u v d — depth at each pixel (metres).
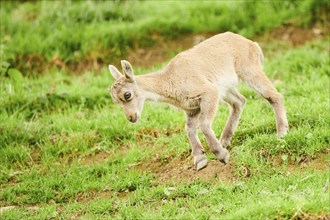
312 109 27.98
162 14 43.75
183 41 41.28
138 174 27.27
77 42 40.97
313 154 25.11
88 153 30.19
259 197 22.67
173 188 25.28
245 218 21.19
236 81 27.22
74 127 32.12
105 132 31.23
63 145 30.95
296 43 39.66
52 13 43.94
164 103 26.55
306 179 23.30
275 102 26.89
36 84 37.31
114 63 40.06
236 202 22.83
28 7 46.38
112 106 34.25
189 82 25.72
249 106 30.95
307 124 26.83
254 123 28.42
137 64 39.84
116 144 30.47
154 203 24.64
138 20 43.16
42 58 39.91
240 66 27.31
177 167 27.20
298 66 36.06
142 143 30.12
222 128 28.92
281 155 25.64
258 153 26.03
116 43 40.88
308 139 25.64
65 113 33.69
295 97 31.14
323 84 32.22
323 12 40.88
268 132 27.53
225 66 26.80
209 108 25.36
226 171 25.72
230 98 27.52
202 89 25.52
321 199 21.30
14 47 40.03
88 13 43.78
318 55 36.72
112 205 25.20
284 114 26.70
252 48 27.70
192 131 26.23
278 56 37.78
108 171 28.00
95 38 41.03
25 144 31.53
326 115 27.08
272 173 24.88
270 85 27.17
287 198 22.03
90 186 27.05
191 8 43.56
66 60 39.97
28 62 39.50
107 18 43.88
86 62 40.06
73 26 42.56
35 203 26.89
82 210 25.17
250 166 25.42
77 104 35.12
